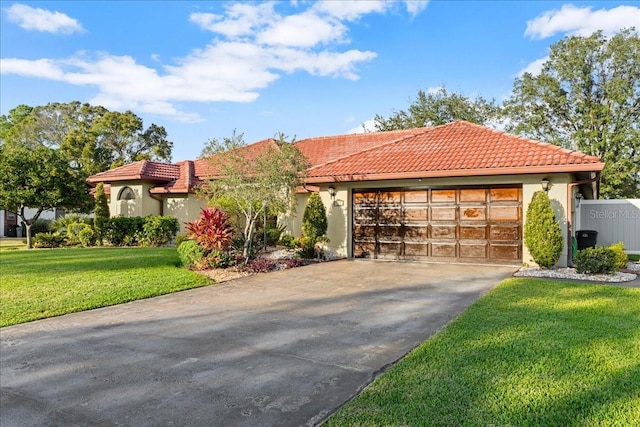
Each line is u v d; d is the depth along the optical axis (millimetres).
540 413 3697
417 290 9562
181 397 4363
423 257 14352
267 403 4172
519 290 8891
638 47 31141
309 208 15789
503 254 13109
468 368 4723
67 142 39156
